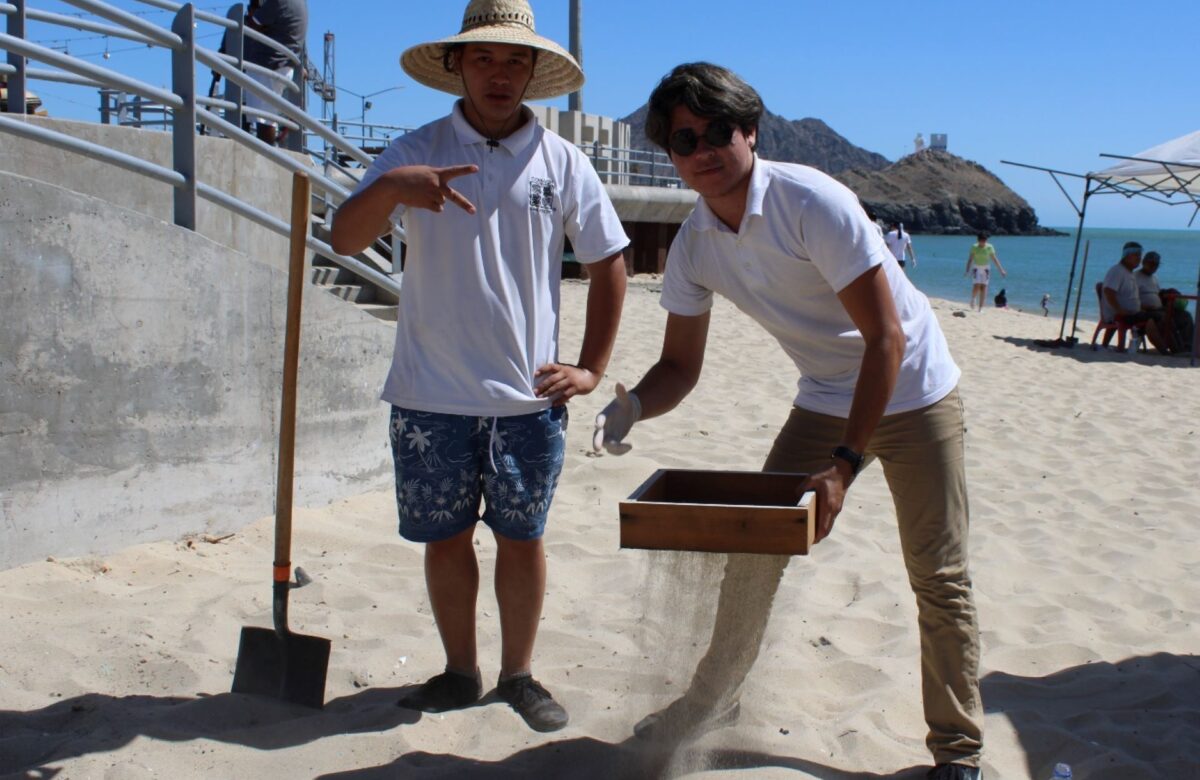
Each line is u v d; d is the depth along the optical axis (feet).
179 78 15.38
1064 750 10.52
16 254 12.92
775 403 28.17
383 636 12.51
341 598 13.51
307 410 16.71
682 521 8.05
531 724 10.48
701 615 10.16
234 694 10.66
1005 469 22.77
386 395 10.29
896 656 12.75
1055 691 11.98
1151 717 11.37
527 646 10.79
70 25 19.07
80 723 10.03
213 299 15.07
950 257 242.78
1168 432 27.30
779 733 10.52
